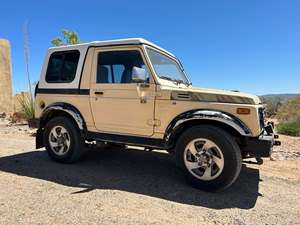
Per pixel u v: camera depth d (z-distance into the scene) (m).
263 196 4.44
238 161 4.29
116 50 5.23
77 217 3.44
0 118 15.16
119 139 5.22
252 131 4.25
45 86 5.98
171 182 4.89
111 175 5.18
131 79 5.06
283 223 3.54
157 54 5.38
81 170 5.42
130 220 3.42
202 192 4.46
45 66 6.02
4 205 3.71
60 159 5.85
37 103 6.09
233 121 4.27
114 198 4.08
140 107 4.95
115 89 5.18
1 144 7.89
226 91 4.62
